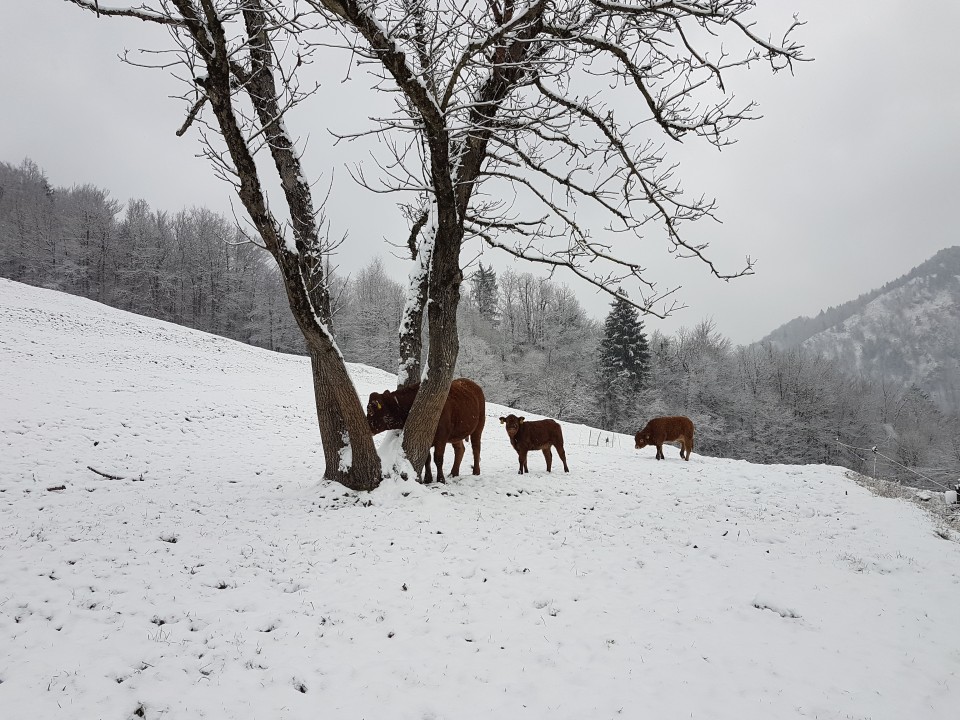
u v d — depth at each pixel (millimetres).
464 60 6117
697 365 50000
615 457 14133
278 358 33000
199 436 14102
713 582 5789
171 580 5199
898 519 8414
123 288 55344
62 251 56906
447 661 4109
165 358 25797
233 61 6527
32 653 3822
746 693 3824
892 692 3906
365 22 5352
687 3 6344
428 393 8242
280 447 13812
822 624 4926
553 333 53188
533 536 7016
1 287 32719
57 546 5805
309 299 7348
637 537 7211
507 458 13703
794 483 10781
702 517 8305
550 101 7582
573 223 7945
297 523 7012
